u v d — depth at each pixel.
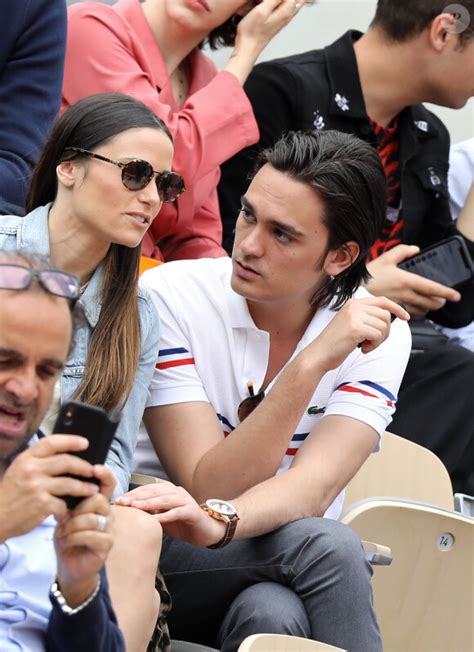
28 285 6.02
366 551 9.59
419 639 10.27
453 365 13.95
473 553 10.25
